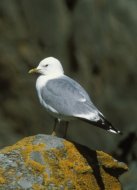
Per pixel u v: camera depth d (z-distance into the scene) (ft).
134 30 63.62
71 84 31.78
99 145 58.54
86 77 60.08
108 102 60.54
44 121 56.65
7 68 55.57
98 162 29.73
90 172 28.96
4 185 27.63
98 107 59.93
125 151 56.34
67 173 28.43
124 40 62.75
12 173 27.96
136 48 63.10
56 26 59.41
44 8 59.11
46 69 33.60
